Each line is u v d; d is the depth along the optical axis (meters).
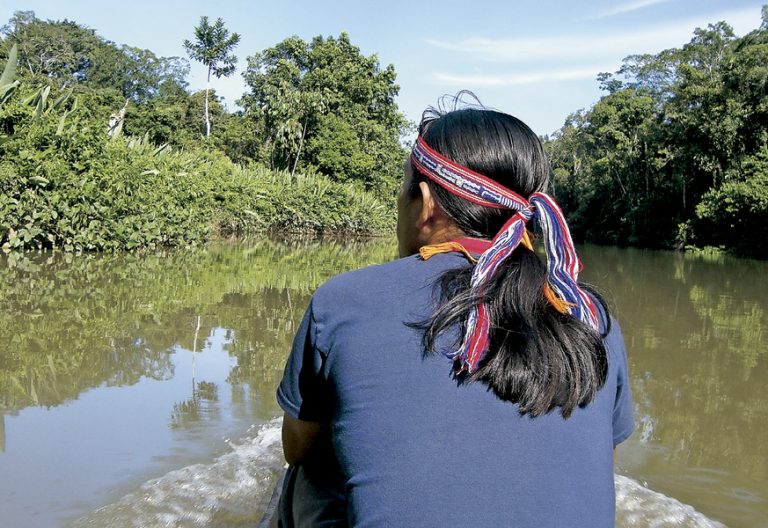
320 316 1.05
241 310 5.87
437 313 0.97
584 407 0.97
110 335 4.56
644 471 2.92
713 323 6.88
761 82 28.70
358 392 0.96
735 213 27.39
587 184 48.12
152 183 10.84
